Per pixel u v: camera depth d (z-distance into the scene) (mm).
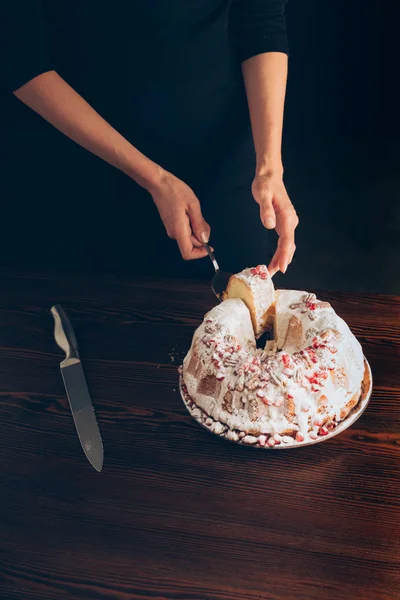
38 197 2199
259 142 1711
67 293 1678
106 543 1123
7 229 2295
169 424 1321
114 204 2098
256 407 1258
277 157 1684
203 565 1080
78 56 1784
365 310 1555
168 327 1554
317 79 4129
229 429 1274
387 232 3258
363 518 1129
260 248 2123
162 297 1642
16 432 1338
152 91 1815
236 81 1873
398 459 1221
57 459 1274
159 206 1689
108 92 1836
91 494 1203
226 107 1894
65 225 2209
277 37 1767
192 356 1374
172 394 1386
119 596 1055
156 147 1926
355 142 3799
